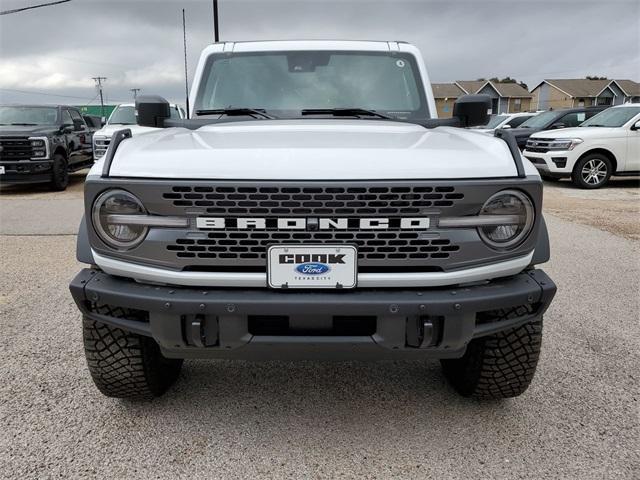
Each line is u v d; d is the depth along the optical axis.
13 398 2.77
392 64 3.57
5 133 10.75
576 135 11.02
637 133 11.02
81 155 13.22
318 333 2.06
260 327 2.11
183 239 2.04
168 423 2.58
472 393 2.70
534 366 2.50
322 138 2.44
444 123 3.17
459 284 2.13
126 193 2.05
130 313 2.26
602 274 5.07
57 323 3.78
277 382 2.99
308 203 1.99
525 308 2.28
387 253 2.05
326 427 2.55
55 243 6.42
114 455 2.33
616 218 7.91
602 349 3.39
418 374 3.09
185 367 3.17
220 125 2.99
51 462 2.28
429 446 2.41
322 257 2.02
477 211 2.05
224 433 2.50
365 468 2.26
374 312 2.01
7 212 8.60
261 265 2.04
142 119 3.31
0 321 3.81
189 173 2.01
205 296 2.04
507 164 2.11
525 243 2.12
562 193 10.55
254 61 3.56
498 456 2.33
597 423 2.58
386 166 2.03
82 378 2.99
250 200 1.99
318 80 3.50
